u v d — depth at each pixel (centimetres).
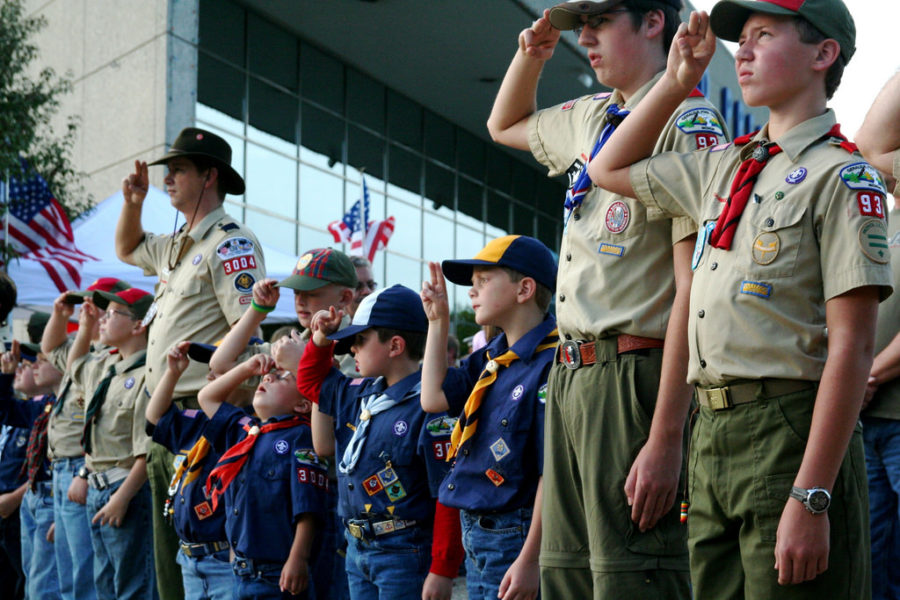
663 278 228
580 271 237
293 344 351
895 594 326
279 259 858
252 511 336
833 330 177
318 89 1644
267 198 1520
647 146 219
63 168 1250
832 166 183
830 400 173
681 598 219
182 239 404
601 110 259
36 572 520
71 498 452
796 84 192
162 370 390
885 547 327
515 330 281
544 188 2333
